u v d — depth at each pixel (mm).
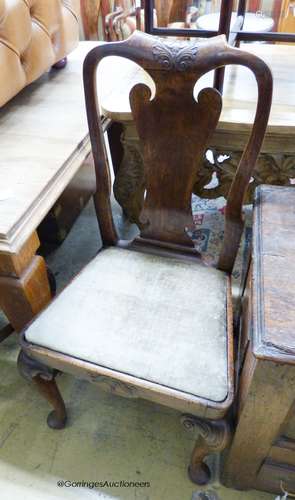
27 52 1102
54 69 1414
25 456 996
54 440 1026
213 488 927
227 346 753
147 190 912
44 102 1211
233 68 1302
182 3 2133
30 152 977
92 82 788
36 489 937
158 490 930
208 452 822
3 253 752
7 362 1206
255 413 667
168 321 794
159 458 989
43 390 923
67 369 771
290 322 574
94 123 842
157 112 788
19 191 846
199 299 841
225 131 1056
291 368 551
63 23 1256
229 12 883
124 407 1096
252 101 1092
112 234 1006
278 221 755
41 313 822
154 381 702
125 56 745
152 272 908
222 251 915
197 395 679
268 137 1062
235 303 1250
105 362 734
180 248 975
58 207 1420
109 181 926
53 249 1589
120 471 966
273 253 685
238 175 804
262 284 632
